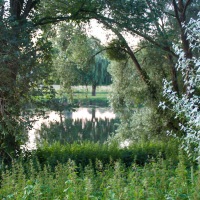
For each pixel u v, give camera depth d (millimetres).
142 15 15766
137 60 22047
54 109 13141
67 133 24828
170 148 14312
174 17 20734
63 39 20578
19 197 6301
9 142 12766
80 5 15508
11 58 11703
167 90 7863
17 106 12172
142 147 14688
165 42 18219
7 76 11680
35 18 15070
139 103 21641
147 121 20859
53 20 15961
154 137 20719
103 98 38844
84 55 21312
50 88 13273
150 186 7023
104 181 7875
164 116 20188
